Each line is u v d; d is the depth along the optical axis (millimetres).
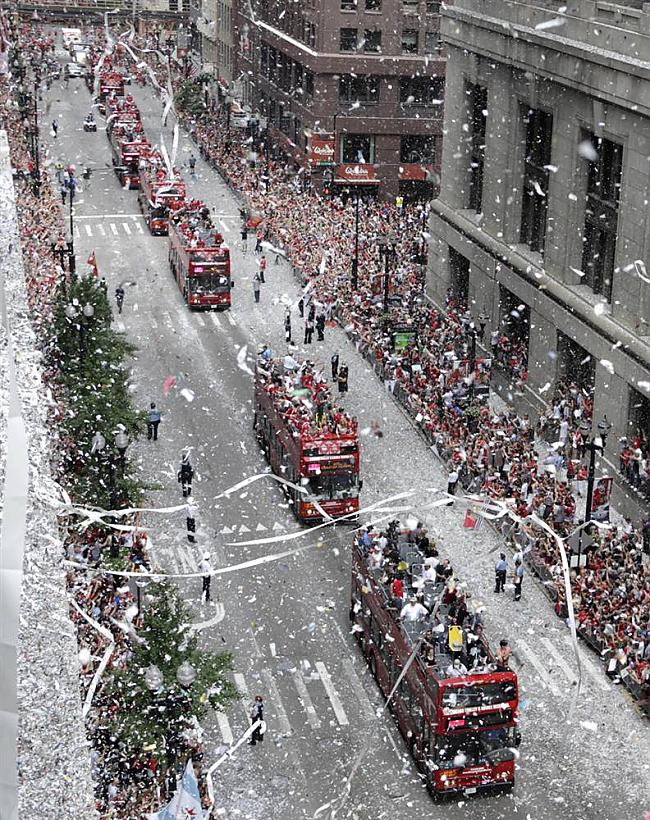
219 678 28062
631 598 35531
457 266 65812
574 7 48438
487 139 59812
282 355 61406
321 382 49062
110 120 108438
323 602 38125
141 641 27578
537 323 53969
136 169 95375
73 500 37781
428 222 70562
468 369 52781
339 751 30594
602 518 40406
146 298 71250
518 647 35344
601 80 46312
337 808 28234
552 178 52344
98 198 93438
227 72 127875
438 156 95938
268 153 103062
